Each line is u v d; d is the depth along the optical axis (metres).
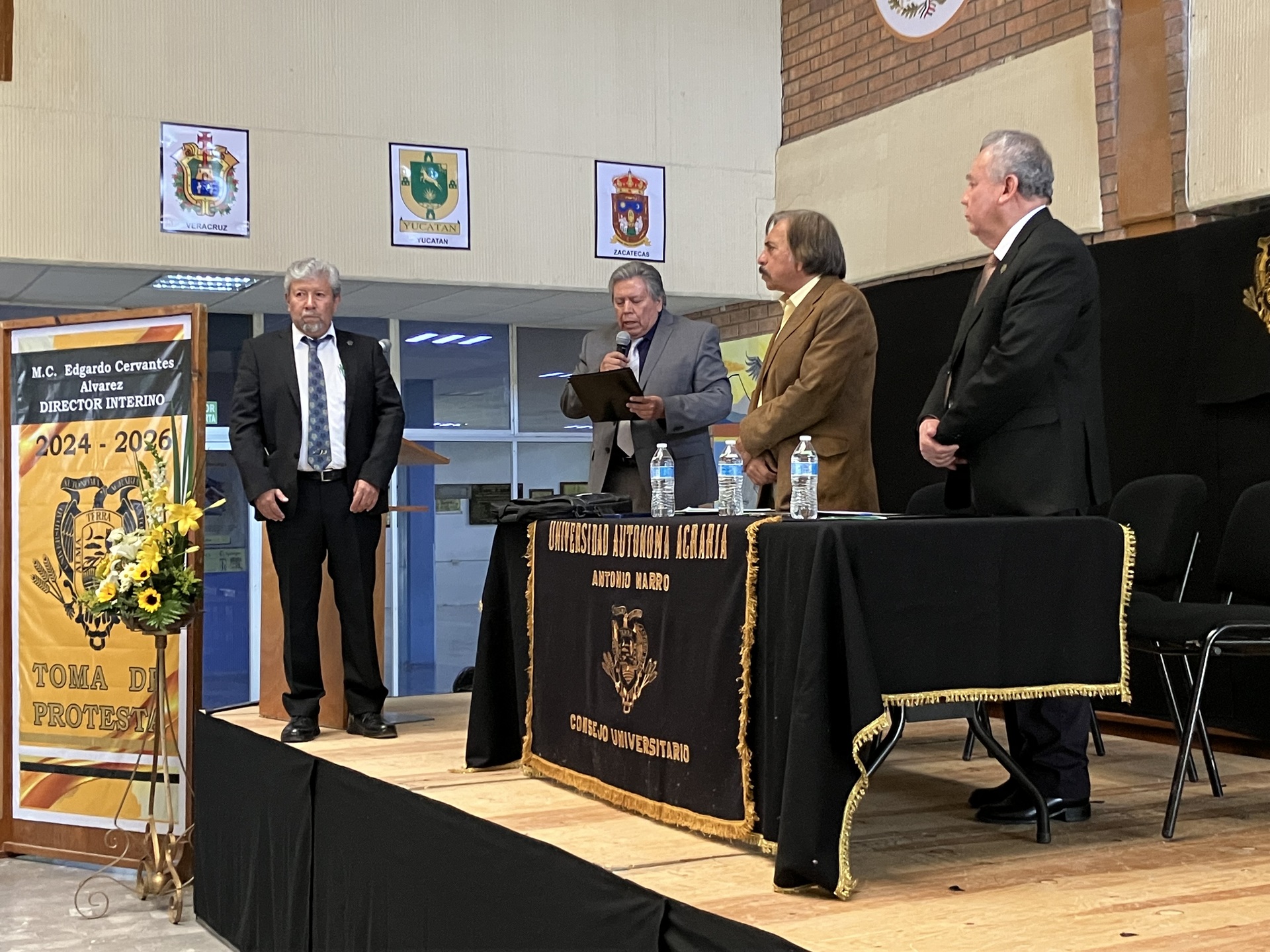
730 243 8.88
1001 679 2.70
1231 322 5.17
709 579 2.92
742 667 2.78
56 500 5.01
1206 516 5.30
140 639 4.86
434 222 8.08
